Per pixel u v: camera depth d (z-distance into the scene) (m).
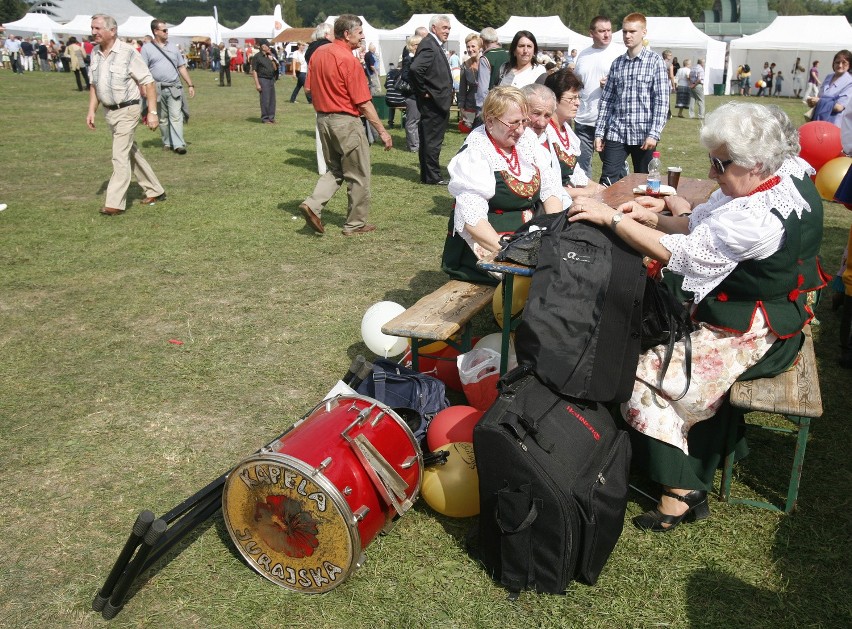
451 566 2.77
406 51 12.14
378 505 2.62
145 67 7.36
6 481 3.25
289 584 2.67
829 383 4.26
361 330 4.41
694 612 2.56
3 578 2.70
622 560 2.82
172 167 10.23
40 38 40.25
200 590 2.66
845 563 2.80
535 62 9.23
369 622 2.52
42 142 12.26
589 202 2.90
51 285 5.62
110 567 2.76
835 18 31.38
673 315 2.87
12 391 4.03
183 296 5.43
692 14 103.81
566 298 2.71
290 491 2.52
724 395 2.95
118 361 4.40
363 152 6.74
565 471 2.54
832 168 6.72
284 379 4.20
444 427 3.12
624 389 2.72
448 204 8.35
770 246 2.70
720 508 3.13
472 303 3.77
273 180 9.43
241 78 30.75
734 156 2.66
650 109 6.91
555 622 2.51
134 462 3.41
